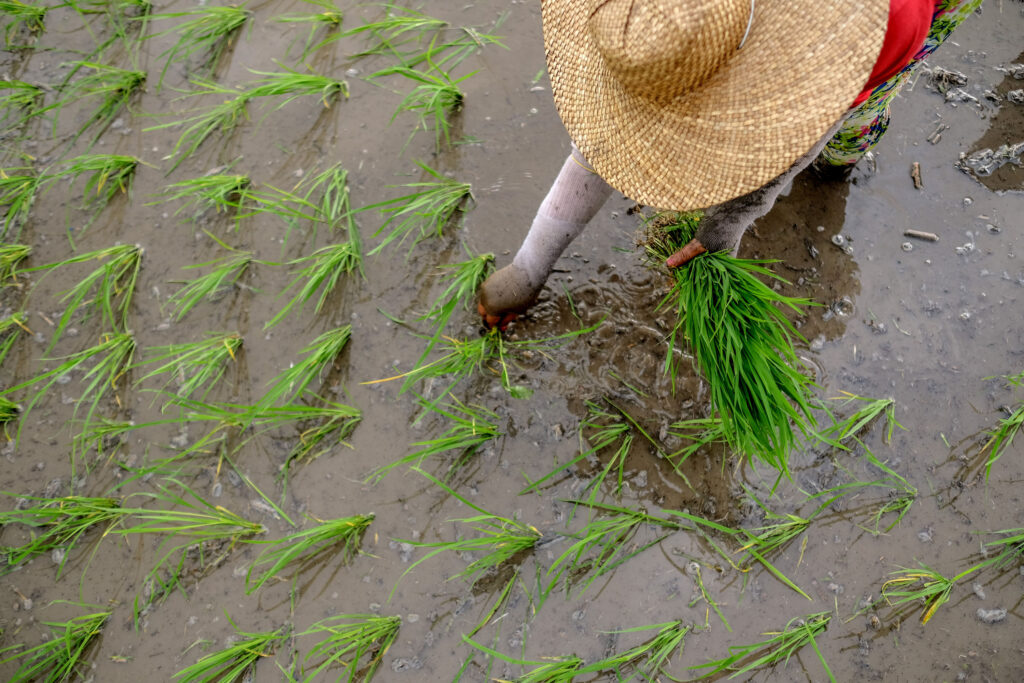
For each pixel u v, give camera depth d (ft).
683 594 8.05
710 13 4.42
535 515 8.43
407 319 9.43
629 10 4.57
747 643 7.82
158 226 10.13
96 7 11.84
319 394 9.09
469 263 9.22
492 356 9.12
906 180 10.00
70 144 10.79
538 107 10.68
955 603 7.97
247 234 10.03
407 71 10.25
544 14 5.91
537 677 7.49
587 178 6.69
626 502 8.45
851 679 7.70
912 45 5.06
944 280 9.45
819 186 9.97
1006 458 8.57
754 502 8.42
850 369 9.04
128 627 8.04
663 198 5.45
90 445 8.87
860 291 9.41
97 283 9.77
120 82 11.03
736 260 7.79
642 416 8.82
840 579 8.09
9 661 7.95
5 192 10.32
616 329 9.18
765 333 7.66
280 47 11.45
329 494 8.59
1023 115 10.35
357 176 10.34
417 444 8.63
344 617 8.00
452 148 10.45
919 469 8.55
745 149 5.07
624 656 7.63
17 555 8.34
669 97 5.00
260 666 7.87
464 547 7.97
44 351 9.44
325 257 9.49
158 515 8.36
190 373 9.20
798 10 4.75
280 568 8.25
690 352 9.02
